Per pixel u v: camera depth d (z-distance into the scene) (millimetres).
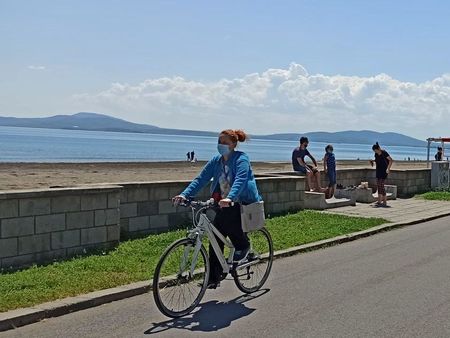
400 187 22172
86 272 8047
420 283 8289
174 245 6566
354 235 12445
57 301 6656
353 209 17328
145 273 8078
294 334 5984
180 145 160625
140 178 30812
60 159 64375
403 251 10969
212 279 7051
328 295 7570
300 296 7512
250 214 7195
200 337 5875
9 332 5891
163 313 6434
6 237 8195
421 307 7023
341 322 6398
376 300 7332
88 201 9289
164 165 47031
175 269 6652
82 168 38969
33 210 8516
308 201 16875
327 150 18359
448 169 24578
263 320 6461
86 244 9297
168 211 11555
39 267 8328
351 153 157000
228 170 7168
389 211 17156
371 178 22156
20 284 7234
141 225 11055
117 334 5910
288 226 13062
